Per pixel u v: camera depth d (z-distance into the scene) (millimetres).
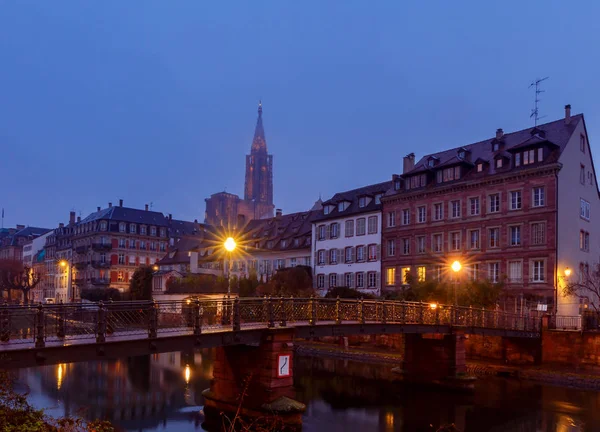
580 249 42406
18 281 92438
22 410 12688
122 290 86875
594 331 31984
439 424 22141
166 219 106812
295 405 19828
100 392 27250
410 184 51219
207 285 58125
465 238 45531
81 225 100062
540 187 41000
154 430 20453
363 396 27297
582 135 44406
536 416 23297
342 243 56781
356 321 23984
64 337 15383
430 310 27891
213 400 21844
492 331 30766
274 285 53562
